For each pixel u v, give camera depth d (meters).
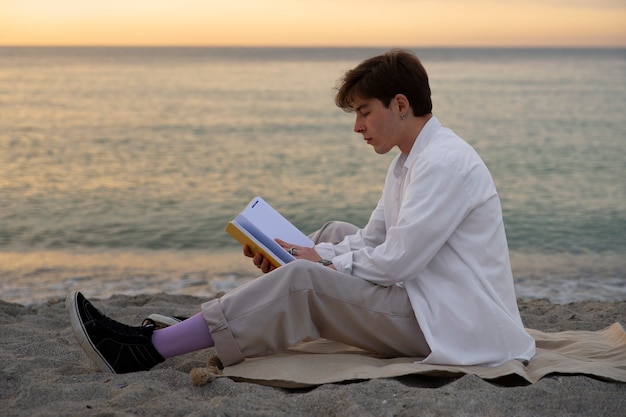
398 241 2.95
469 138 22.70
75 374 3.17
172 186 14.58
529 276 8.17
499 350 2.99
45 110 31.56
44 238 10.14
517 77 70.94
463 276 3.00
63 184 14.63
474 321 2.98
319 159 18.44
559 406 2.66
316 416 2.58
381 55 3.11
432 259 3.04
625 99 39.38
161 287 7.55
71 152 19.30
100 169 16.59
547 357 3.11
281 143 21.66
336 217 12.05
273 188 14.46
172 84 54.72
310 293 2.98
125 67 98.12
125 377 2.97
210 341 3.06
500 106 35.16
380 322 3.03
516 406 2.66
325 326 3.06
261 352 3.02
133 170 16.50
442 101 38.44
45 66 99.44
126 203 12.85
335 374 2.91
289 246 3.21
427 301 3.01
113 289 7.44
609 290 7.51
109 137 22.72
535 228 10.86
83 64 110.25
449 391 2.71
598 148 20.34
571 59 173.88
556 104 36.28
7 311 4.94
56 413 2.60
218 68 97.44
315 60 163.62
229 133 24.19
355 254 3.08
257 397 2.70
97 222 11.29
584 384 2.84
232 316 2.97
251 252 3.18
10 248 9.52
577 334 3.71
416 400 2.63
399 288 3.08
